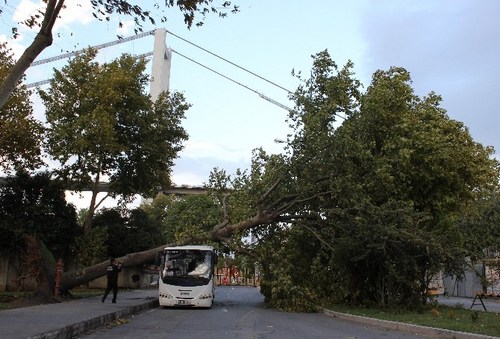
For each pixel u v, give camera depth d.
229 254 24.05
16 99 24.98
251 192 23.77
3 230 26.91
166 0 11.91
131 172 30.38
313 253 23.14
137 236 34.72
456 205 23.91
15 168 27.52
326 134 21.20
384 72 25.00
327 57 22.31
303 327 14.52
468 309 21.41
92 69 28.81
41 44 11.34
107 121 26.27
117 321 15.27
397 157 21.25
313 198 22.45
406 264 19.33
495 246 30.62
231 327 14.20
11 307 17.02
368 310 19.61
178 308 21.84
